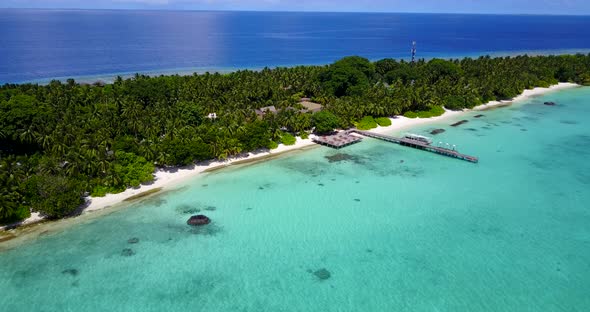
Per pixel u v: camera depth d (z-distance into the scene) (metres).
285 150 92.06
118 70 196.38
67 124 79.50
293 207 66.81
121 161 71.12
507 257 54.75
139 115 90.06
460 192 73.38
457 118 122.75
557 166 86.00
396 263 53.22
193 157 78.44
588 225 62.84
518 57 188.62
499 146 98.06
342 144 94.75
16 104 76.38
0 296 45.31
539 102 144.00
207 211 64.69
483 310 45.50
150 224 60.38
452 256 54.84
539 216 65.31
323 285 49.00
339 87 131.12
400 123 115.38
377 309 45.47
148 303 45.28
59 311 43.69
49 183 59.38
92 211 62.88
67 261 51.38
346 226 61.62
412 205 68.31
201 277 49.69
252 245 56.25
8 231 56.59
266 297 46.88
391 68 169.25
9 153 75.06
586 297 47.69
